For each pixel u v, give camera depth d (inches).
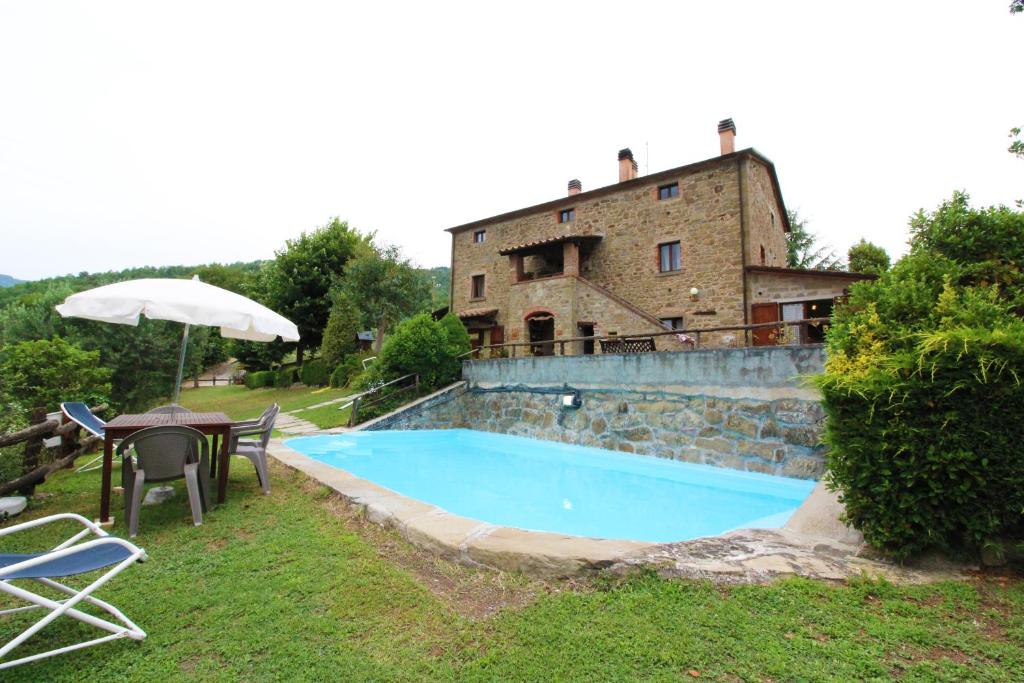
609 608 98.7
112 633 93.7
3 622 98.4
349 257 1134.4
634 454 350.9
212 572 119.8
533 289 677.3
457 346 569.0
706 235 593.3
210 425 181.0
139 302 180.1
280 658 83.5
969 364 110.0
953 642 83.0
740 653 81.3
